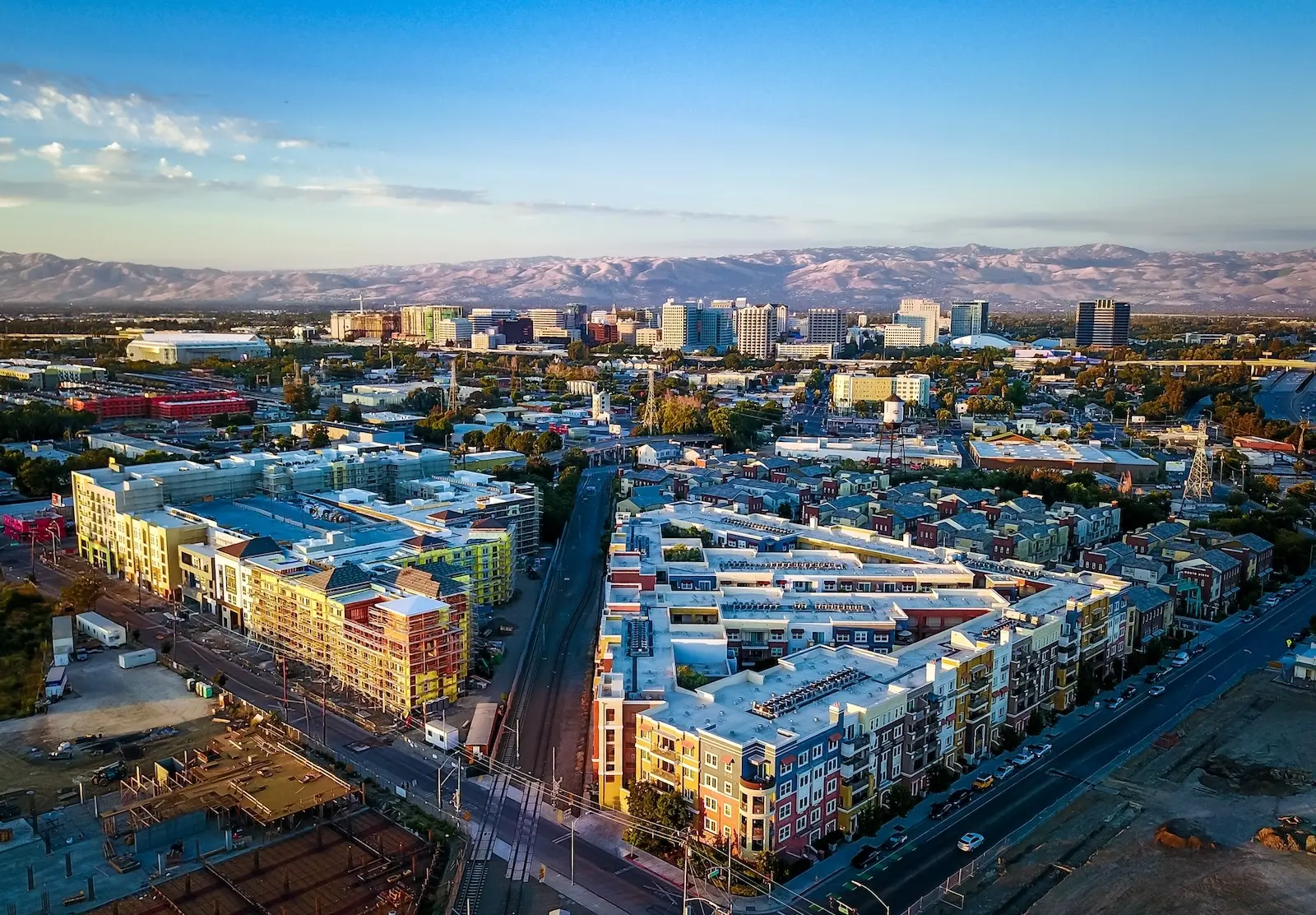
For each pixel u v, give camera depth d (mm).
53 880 187250
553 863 194625
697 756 197625
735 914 178500
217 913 175125
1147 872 190875
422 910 179250
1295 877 189375
